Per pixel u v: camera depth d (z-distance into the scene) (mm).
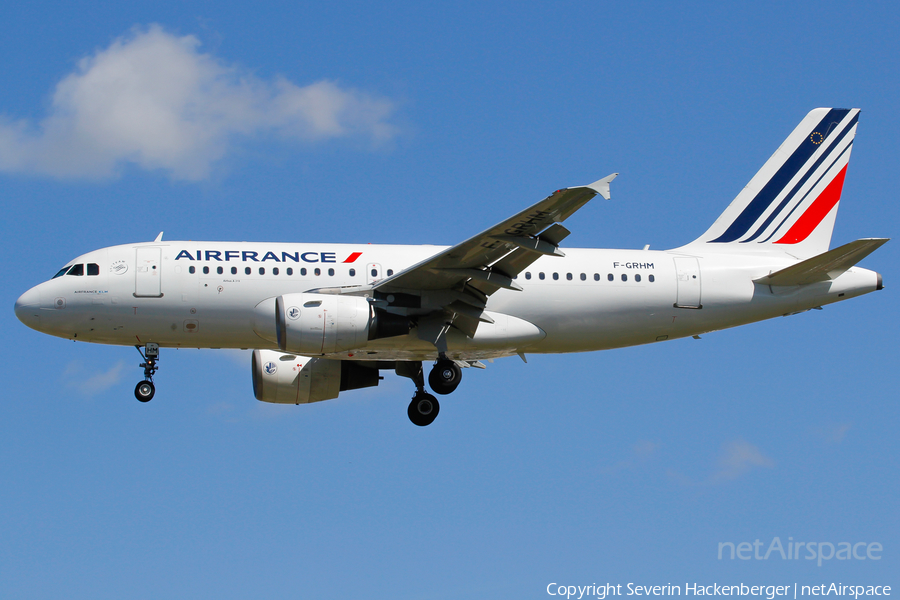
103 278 78312
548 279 83750
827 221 94312
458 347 80312
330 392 89000
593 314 84438
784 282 87438
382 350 78375
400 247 84188
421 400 88188
